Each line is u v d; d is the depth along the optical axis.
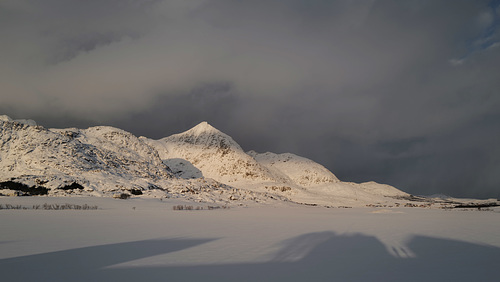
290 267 11.21
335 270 10.80
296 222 30.83
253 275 10.09
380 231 23.30
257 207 72.31
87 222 26.88
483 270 10.96
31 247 14.73
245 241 17.14
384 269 11.01
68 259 12.23
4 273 10.10
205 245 15.72
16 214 34.50
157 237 18.41
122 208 51.50
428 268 11.21
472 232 23.12
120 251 13.95
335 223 30.39
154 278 9.64
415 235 21.00
